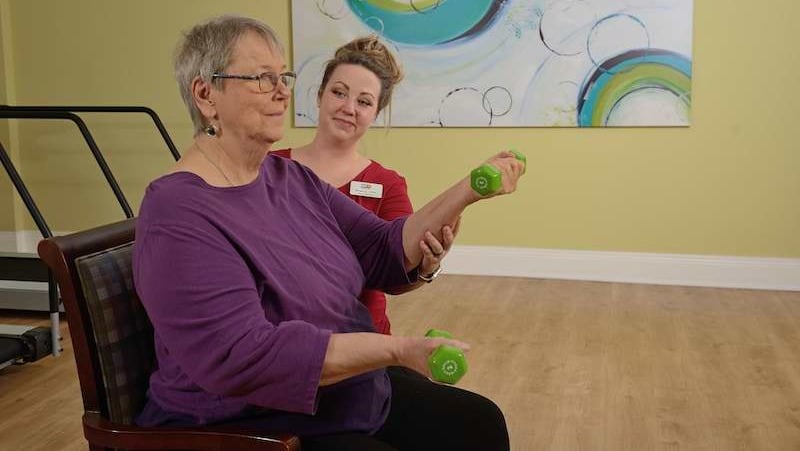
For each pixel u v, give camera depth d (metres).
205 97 1.58
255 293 1.47
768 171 4.92
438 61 5.16
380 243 1.82
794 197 4.91
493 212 5.27
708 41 4.88
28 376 3.60
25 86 5.75
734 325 4.25
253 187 1.61
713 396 3.32
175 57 1.60
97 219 5.82
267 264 1.55
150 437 1.50
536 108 5.10
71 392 3.41
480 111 5.16
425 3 5.11
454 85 5.17
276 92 1.58
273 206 1.66
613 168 5.08
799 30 4.77
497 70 5.10
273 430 1.54
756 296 4.80
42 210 5.86
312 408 1.42
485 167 1.67
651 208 5.07
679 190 5.03
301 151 2.38
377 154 5.34
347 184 2.30
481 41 5.09
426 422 1.71
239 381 1.41
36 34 5.69
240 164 1.62
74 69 5.68
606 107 5.01
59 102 5.73
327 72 2.35
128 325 1.65
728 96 4.90
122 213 5.78
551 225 5.21
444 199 1.77
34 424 3.10
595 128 5.06
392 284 1.86
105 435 1.52
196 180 1.52
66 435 3.01
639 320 4.34
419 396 1.77
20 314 4.60
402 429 1.71
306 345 1.40
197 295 1.42
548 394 3.36
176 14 5.52
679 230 5.06
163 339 1.45
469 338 4.05
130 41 5.59
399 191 2.32
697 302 4.68
